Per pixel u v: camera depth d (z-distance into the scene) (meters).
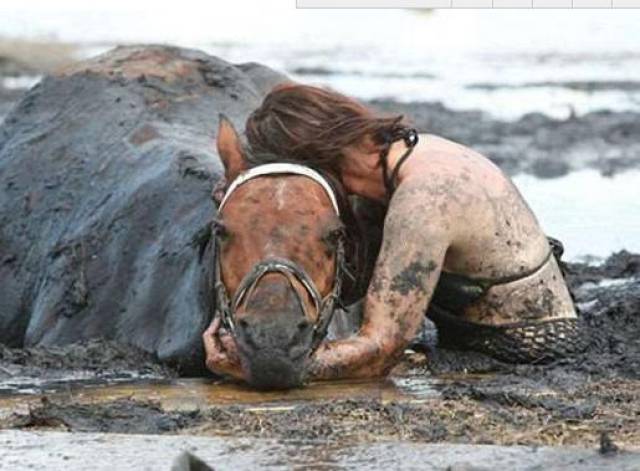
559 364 12.55
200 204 13.63
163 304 13.24
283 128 11.83
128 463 9.49
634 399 11.21
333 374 11.75
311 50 50.03
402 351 11.91
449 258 12.32
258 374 11.19
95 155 15.17
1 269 15.20
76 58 45.69
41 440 9.99
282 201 11.38
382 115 12.08
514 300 12.53
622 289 15.30
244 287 11.12
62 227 14.81
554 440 10.03
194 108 15.60
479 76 40.97
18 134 15.98
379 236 12.32
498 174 12.52
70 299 14.13
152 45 16.44
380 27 56.88
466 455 9.52
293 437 10.09
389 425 10.35
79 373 12.74
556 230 19.09
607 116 30.86
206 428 10.41
